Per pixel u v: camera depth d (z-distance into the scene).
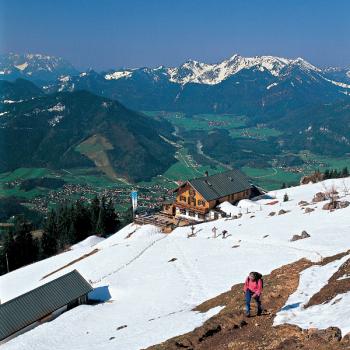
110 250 86.50
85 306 58.59
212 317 37.25
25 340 47.19
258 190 122.44
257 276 32.97
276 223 79.81
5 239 116.38
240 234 77.44
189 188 111.44
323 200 94.06
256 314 33.84
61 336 46.97
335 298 32.16
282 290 38.09
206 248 74.25
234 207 106.31
